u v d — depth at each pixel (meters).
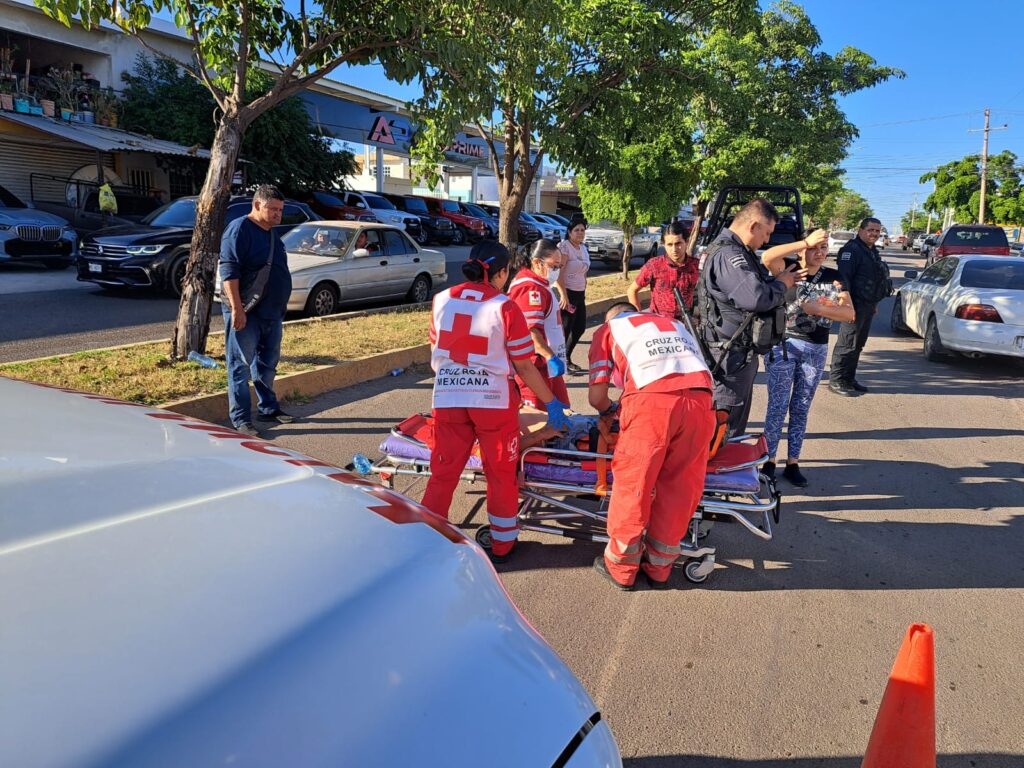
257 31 7.38
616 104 10.91
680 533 3.53
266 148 22.08
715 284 4.18
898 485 5.23
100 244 11.45
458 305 3.52
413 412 6.45
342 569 1.43
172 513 1.52
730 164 19.55
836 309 4.68
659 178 15.75
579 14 9.77
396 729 1.18
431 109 7.60
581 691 1.53
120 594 1.23
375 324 9.74
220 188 6.75
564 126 10.27
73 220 17.14
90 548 1.34
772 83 22.95
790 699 2.85
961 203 64.62
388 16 6.88
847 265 7.46
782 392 4.99
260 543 1.46
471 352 3.49
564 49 9.63
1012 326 8.69
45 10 6.04
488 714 1.30
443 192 52.03
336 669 1.21
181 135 20.59
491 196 51.03
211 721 1.05
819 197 34.06
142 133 20.78
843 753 2.57
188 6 6.56
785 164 24.39
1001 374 9.07
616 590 3.64
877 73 24.67
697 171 16.42
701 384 3.37
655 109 11.59
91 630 1.14
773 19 23.48
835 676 3.00
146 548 1.37
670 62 10.84
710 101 19.08
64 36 20.00
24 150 19.00
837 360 7.83
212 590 1.28
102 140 17.66
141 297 11.90
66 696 1.02
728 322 4.20
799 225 11.42
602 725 1.49
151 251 11.41
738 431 4.43
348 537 1.56
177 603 1.23
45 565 1.27
